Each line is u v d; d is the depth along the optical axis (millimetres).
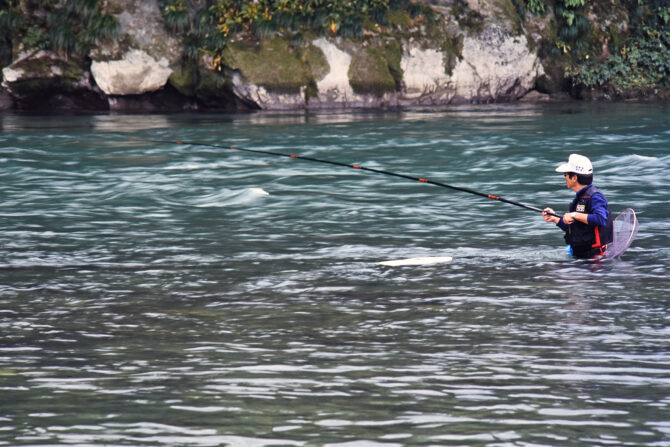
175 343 18922
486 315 20969
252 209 37344
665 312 21062
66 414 14938
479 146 59188
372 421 14594
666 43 107875
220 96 93375
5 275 25609
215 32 93062
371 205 37906
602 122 75188
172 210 37219
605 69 104688
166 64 93188
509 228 32750
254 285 24281
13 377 16750
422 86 97000
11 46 92938
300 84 92812
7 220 34844
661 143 59969
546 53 105000
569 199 39281
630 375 16672
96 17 92438
